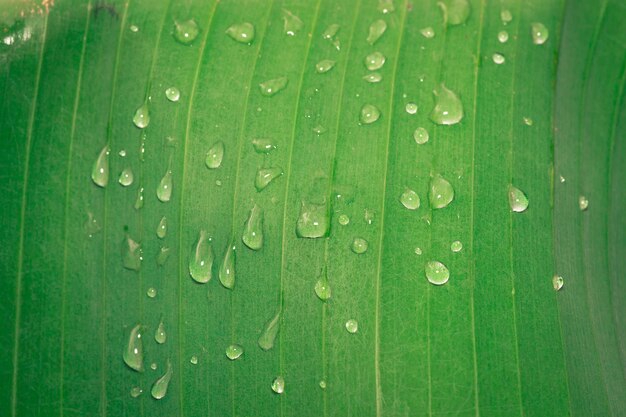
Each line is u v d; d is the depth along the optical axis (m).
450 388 0.23
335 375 0.23
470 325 0.23
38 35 0.24
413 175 0.24
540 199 0.24
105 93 0.24
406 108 0.24
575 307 0.24
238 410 0.23
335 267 0.23
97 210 0.24
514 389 0.23
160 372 0.23
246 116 0.24
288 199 0.24
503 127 0.24
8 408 0.23
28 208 0.23
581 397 0.23
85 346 0.23
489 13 0.25
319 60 0.25
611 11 0.25
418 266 0.23
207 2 0.25
